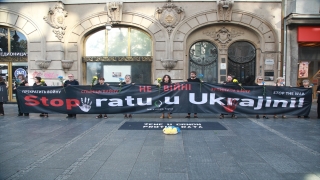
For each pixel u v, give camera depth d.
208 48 13.10
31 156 4.79
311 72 13.80
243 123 8.01
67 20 13.03
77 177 3.81
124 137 6.18
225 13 12.44
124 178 3.78
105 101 9.05
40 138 6.12
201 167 4.21
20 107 9.37
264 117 9.08
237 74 13.08
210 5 12.52
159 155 4.82
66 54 13.08
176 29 12.59
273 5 12.42
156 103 9.00
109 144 5.57
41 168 4.18
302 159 4.61
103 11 12.87
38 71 12.92
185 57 12.80
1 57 13.51
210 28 12.91
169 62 12.44
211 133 6.60
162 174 3.92
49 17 12.77
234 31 12.87
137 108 9.04
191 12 12.59
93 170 4.09
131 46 13.26
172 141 5.79
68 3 12.92
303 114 9.02
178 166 4.25
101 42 13.36
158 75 12.76
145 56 13.09
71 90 9.11
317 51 13.72
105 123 8.00
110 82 13.31
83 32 13.02
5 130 7.02
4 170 4.10
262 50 12.54
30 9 12.88
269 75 12.51
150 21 12.74
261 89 8.98
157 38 12.72
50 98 9.22
